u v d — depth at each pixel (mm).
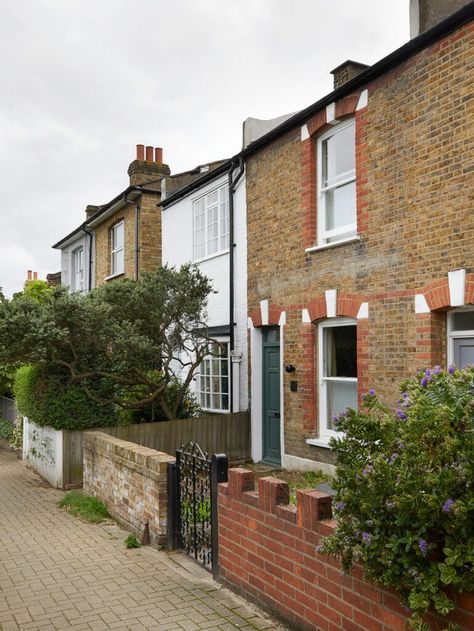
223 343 13766
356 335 9805
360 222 9273
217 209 14188
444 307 7832
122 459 8211
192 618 4945
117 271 19609
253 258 12250
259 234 12039
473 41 7492
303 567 4508
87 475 10102
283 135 11266
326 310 9977
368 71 8875
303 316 10586
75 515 8906
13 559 6758
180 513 6789
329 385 10391
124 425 11656
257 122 13141
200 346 13383
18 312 10062
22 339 9859
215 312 14031
